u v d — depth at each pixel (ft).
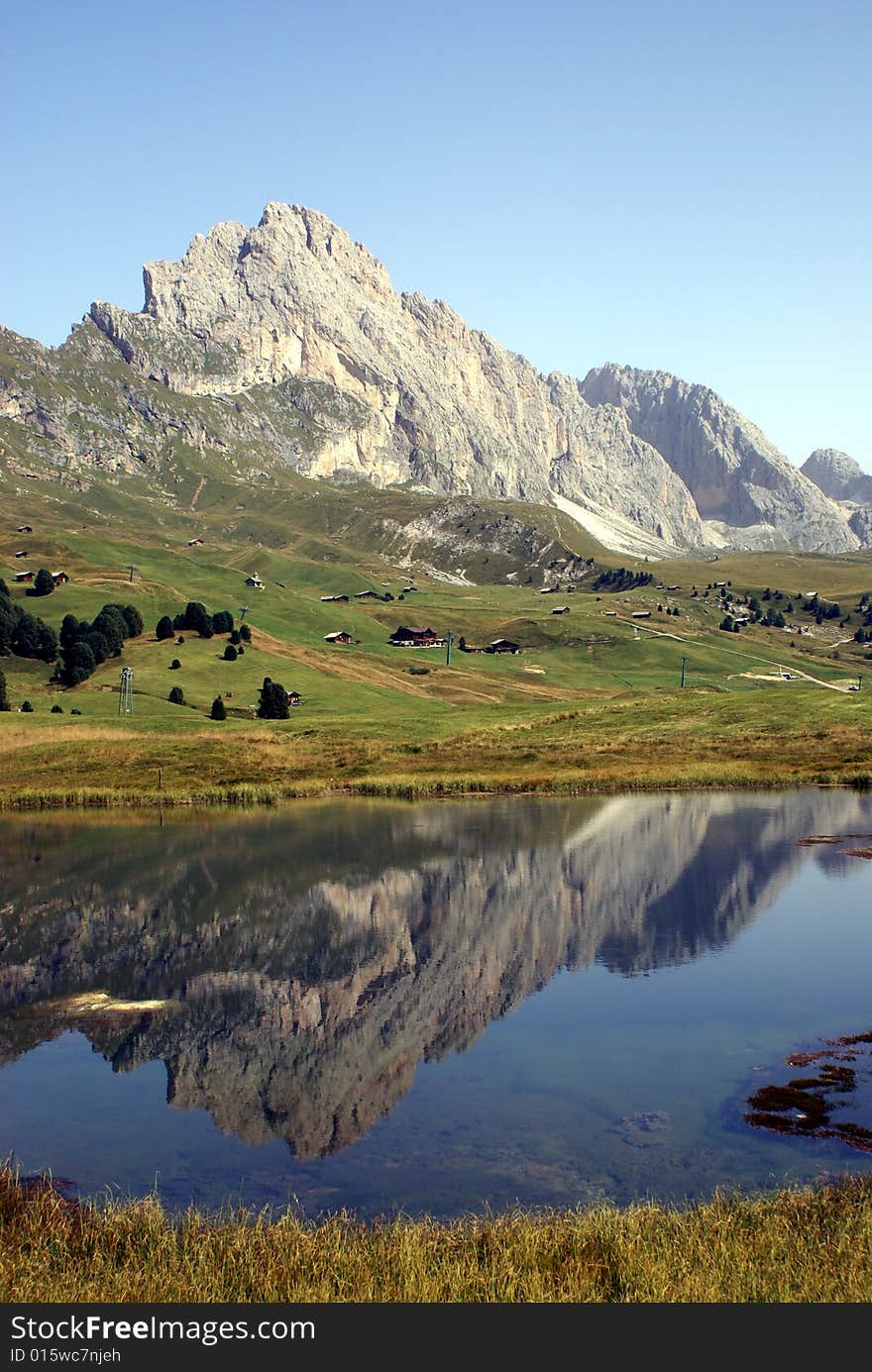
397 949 169.58
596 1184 89.10
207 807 338.34
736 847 246.27
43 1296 65.26
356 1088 114.42
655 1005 139.13
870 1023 130.52
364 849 255.70
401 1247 70.90
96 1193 90.27
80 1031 134.92
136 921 189.67
